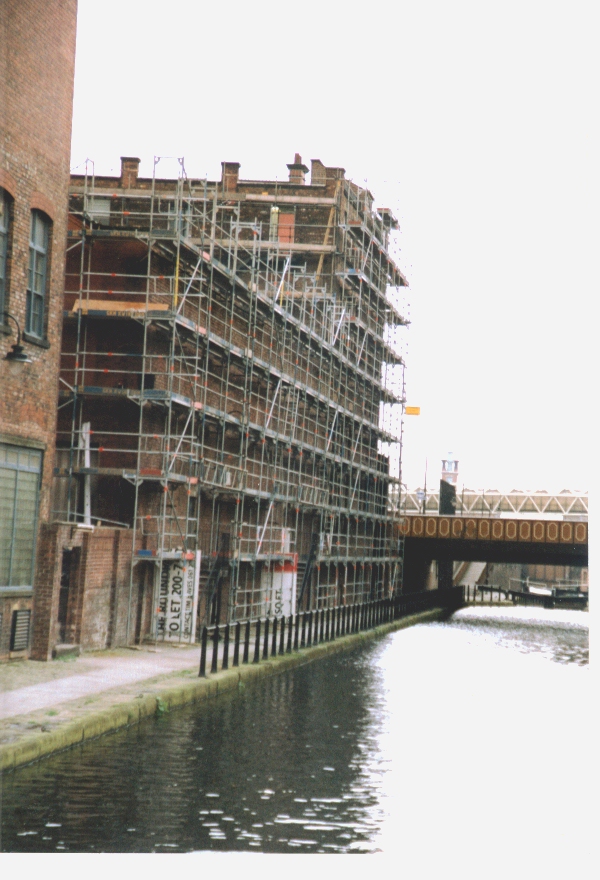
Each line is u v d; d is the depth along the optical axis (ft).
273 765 49.93
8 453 66.54
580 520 186.70
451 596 227.81
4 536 66.18
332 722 64.39
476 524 188.14
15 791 40.37
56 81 70.69
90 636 80.18
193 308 101.35
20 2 64.69
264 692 75.77
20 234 66.80
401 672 96.32
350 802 43.60
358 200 169.37
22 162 66.49
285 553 119.65
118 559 84.28
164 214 94.02
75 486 92.58
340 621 122.42
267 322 118.11
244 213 166.30
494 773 50.83
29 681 60.64
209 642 97.35
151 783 43.62
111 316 90.27
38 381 69.97
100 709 51.52
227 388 107.96
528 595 277.23
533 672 103.65
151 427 94.22
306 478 140.97
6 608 66.95
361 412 164.14
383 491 178.70
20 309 67.10
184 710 61.77
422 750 56.90
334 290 162.91
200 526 104.88
